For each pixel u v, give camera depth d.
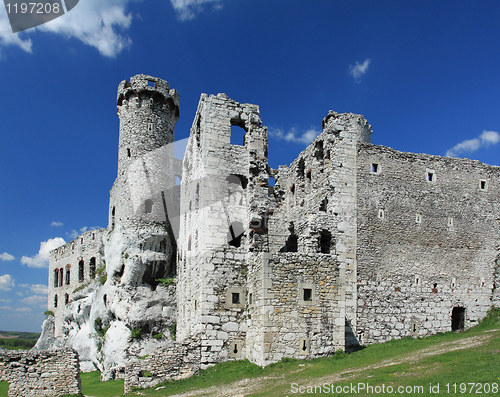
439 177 32.06
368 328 27.48
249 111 29.22
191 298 29.23
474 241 31.86
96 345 41.69
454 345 22.64
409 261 29.61
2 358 21.17
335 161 29.38
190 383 22.38
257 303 23.03
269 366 21.30
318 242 27.56
